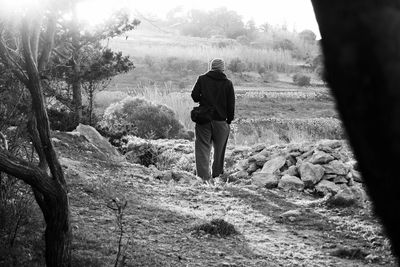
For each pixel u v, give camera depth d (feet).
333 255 19.48
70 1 11.73
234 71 136.77
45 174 11.35
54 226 11.69
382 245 20.56
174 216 21.99
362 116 2.61
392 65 2.55
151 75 121.39
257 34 201.16
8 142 16.37
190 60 137.80
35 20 11.41
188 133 51.44
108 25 36.78
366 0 2.62
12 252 13.89
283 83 129.08
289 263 18.04
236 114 81.46
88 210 20.59
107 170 28.91
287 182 30.19
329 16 2.70
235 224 22.39
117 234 18.21
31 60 11.19
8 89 15.75
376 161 2.60
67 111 38.81
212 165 32.89
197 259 17.10
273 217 24.21
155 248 17.47
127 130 46.80
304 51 170.40
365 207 25.27
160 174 30.42
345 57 2.64
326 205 26.02
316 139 56.03
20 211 15.66
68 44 26.37
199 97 32.60
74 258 14.40
